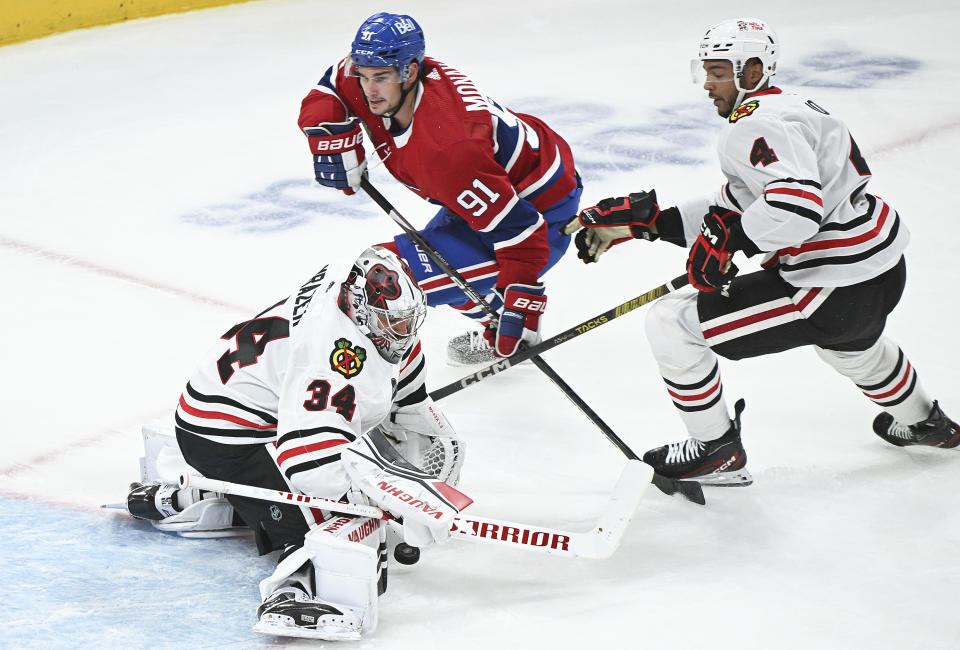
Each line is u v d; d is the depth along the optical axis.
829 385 14.77
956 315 16.33
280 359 10.38
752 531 11.41
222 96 29.89
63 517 12.00
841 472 12.53
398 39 12.38
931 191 21.47
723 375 15.20
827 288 11.23
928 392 14.06
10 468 13.16
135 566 10.99
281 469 10.18
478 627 9.88
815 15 35.94
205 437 10.82
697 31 34.50
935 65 30.09
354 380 9.98
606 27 35.41
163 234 21.27
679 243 12.60
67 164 25.39
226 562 11.10
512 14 37.34
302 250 20.30
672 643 9.52
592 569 10.87
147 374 15.77
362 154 13.73
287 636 9.77
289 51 33.81
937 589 10.21
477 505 12.23
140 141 26.75
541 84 29.73
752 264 19.06
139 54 33.84
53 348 16.62
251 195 23.27
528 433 13.96
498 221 12.92
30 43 34.94
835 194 11.02
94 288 18.81
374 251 10.14
